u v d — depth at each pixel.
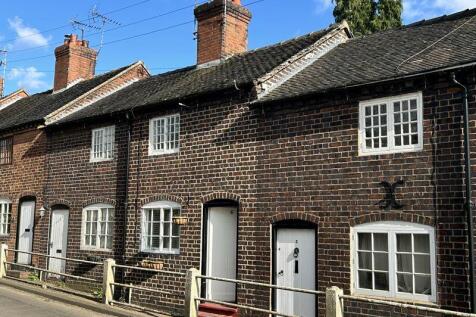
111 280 12.23
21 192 18.67
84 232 15.95
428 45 11.23
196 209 12.83
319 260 10.44
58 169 17.33
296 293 10.82
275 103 11.51
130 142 14.84
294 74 12.89
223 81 13.20
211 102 12.92
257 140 11.84
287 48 14.37
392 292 9.45
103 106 17.12
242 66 14.33
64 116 18.06
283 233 11.20
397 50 11.77
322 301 10.30
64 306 12.36
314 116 10.94
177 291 12.86
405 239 9.45
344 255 10.10
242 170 12.02
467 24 11.72
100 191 15.62
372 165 9.97
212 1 16.23
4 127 19.52
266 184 11.53
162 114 14.12
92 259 15.32
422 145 9.41
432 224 9.09
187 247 12.86
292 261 10.97
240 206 11.90
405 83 9.73
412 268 9.28
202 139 12.98
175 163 13.50
